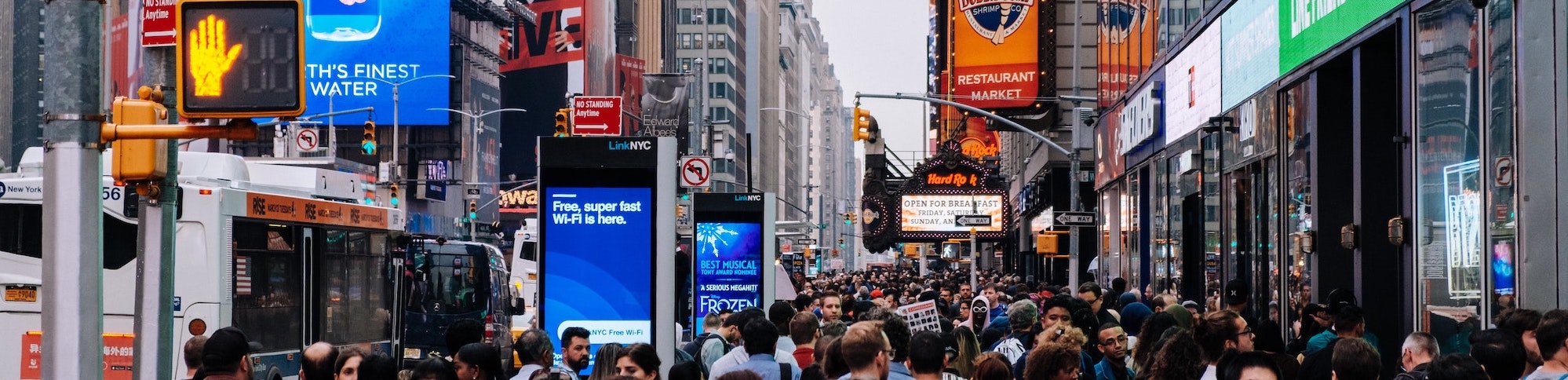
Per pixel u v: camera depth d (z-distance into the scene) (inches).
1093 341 539.5
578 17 4697.3
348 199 805.2
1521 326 358.0
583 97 1946.4
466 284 1158.3
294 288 710.5
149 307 399.9
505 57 4507.9
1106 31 1401.3
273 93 334.3
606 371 394.0
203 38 333.1
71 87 332.5
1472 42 522.0
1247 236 840.9
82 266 331.3
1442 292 559.5
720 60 6599.4
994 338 592.7
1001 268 3038.9
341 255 770.2
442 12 3499.0
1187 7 983.0
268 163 877.8
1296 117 732.7
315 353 386.3
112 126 338.6
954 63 1923.0
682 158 1245.7
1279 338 401.7
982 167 1958.7
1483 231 510.9
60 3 332.8
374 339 820.6
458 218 3543.3
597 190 570.3
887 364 314.3
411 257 911.0
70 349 329.7
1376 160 639.1
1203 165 935.0
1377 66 636.7
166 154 372.5
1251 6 806.5
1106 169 1405.0
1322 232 692.1
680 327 711.7
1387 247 637.9
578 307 570.3
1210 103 911.0
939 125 3179.1
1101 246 1473.9
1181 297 1011.3
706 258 920.3
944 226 1980.8
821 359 407.5
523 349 440.5
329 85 3479.3
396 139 2652.6
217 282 641.6
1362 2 627.2
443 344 1154.7
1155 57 1104.2
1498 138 498.0
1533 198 463.5
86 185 332.5
